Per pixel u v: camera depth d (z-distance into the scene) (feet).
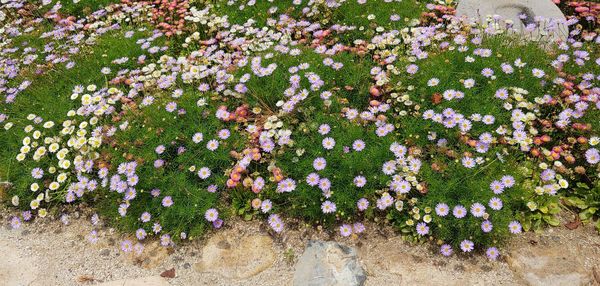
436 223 3.12
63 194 3.71
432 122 3.52
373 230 3.26
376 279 2.99
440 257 3.07
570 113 3.52
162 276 3.16
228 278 3.10
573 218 3.22
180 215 3.33
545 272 2.91
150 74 4.34
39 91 4.29
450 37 4.34
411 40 4.23
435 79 3.73
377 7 4.65
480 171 3.23
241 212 3.40
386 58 4.11
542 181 3.28
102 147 3.75
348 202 3.25
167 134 3.63
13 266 3.32
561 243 3.06
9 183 3.72
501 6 4.56
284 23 4.66
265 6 4.91
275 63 4.08
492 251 2.99
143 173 3.47
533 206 3.13
